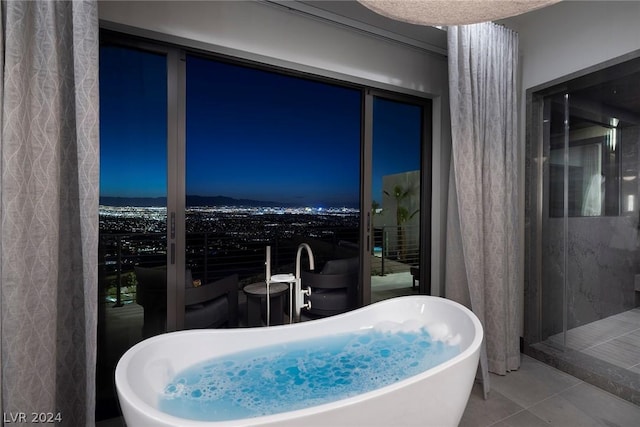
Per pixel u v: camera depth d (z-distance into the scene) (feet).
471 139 7.04
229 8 6.00
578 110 7.52
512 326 7.63
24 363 3.79
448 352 6.05
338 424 3.61
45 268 3.99
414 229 9.19
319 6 6.40
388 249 9.73
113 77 5.77
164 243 6.13
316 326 6.27
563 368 7.57
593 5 6.99
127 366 4.33
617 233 6.88
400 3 4.37
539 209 8.38
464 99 7.05
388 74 7.69
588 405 6.27
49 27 4.07
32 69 3.96
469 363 4.68
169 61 5.85
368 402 3.76
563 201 7.93
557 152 8.02
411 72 8.00
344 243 9.67
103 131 5.79
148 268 6.05
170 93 5.86
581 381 7.14
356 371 5.52
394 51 7.77
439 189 8.61
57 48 4.29
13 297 3.72
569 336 7.80
